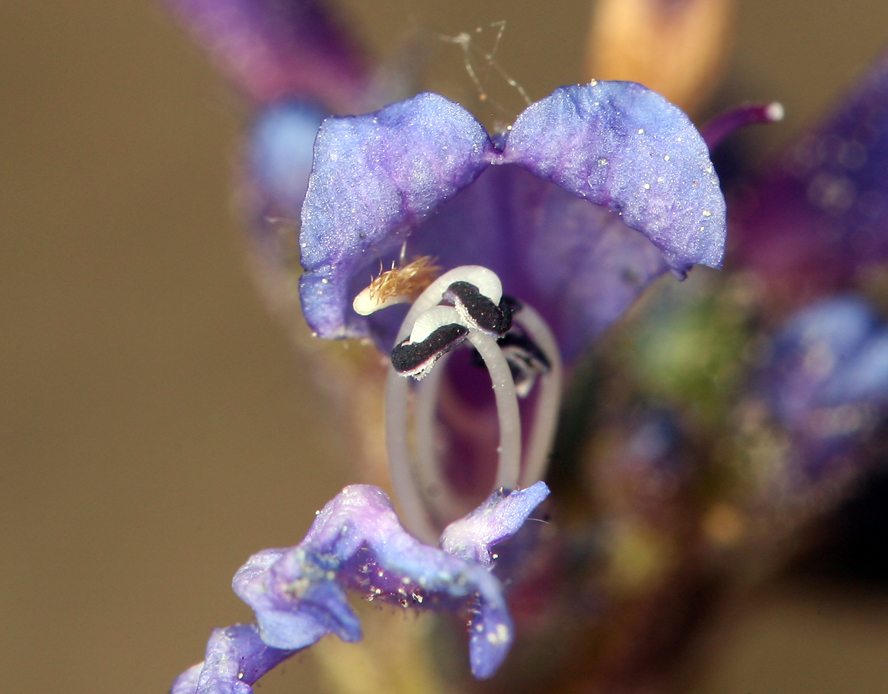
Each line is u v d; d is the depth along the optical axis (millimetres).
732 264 80
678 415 79
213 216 148
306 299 69
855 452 79
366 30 152
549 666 78
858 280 80
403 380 72
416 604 69
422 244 71
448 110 68
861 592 81
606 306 72
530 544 76
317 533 68
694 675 80
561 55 151
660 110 68
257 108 84
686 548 79
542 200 70
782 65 152
